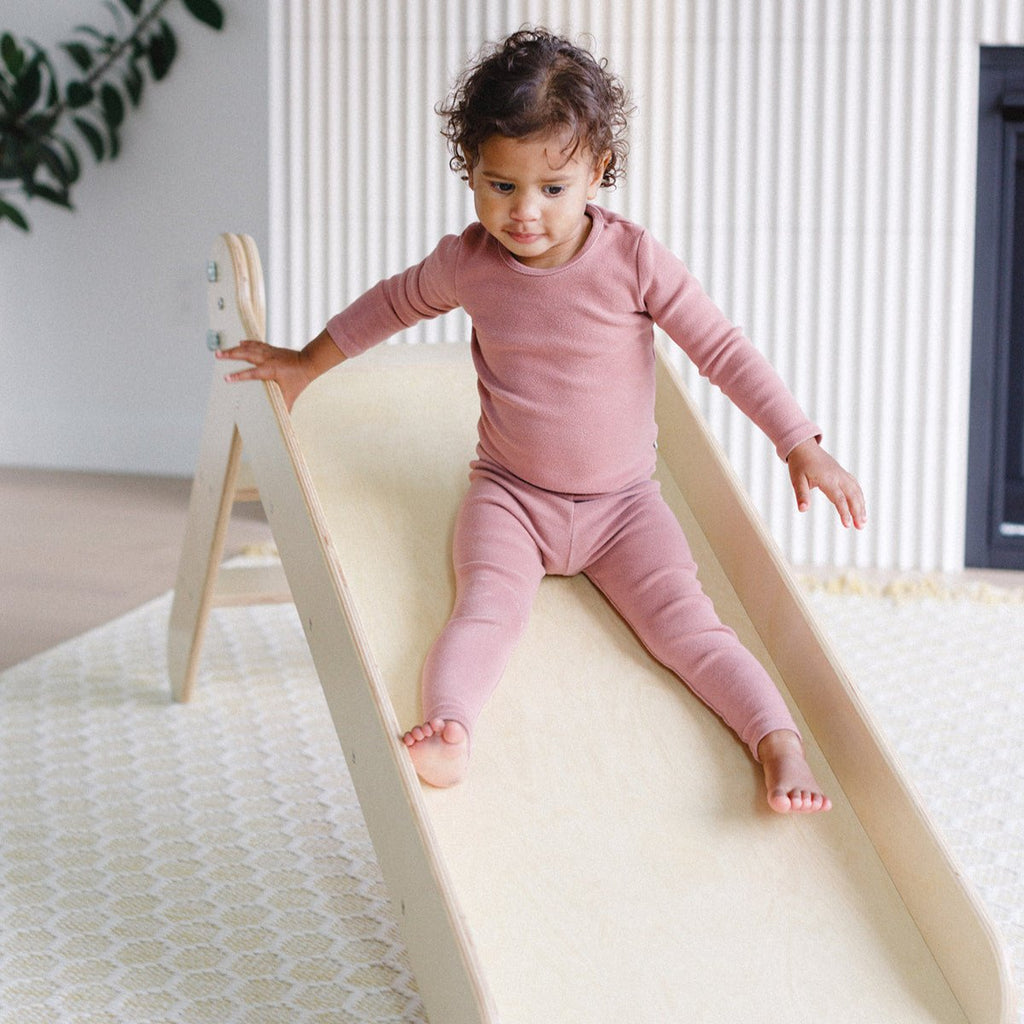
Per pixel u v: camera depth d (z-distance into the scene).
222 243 1.71
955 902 1.10
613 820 1.23
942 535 2.89
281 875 1.56
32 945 1.40
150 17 3.36
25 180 3.42
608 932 1.14
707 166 2.83
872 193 2.79
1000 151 2.77
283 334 3.01
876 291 2.82
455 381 1.73
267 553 2.86
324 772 1.85
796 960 1.13
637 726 1.32
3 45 3.33
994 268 2.81
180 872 1.56
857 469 2.89
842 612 2.56
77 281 3.63
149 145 3.49
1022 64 2.74
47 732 1.96
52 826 1.67
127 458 3.69
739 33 2.77
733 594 1.48
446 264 1.41
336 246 2.96
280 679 2.20
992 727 1.99
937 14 2.70
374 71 2.88
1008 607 2.61
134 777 1.81
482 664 1.29
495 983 1.09
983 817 1.69
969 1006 1.09
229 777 1.82
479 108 1.24
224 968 1.36
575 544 1.42
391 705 1.18
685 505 1.59
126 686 2.15
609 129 1.29
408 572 1.44
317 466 1.56
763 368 1.38
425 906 1.09
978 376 2.86
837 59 2.76
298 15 2.88
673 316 1.38
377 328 1.50
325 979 1.35
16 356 3.71
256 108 3.39
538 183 1.25
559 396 1.37
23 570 2.77
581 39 2.81
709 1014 1.09
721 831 1.23
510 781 1.25
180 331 3.58
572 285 1.35
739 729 1.29
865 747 1.23
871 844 1.23
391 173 2.92
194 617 1.97
